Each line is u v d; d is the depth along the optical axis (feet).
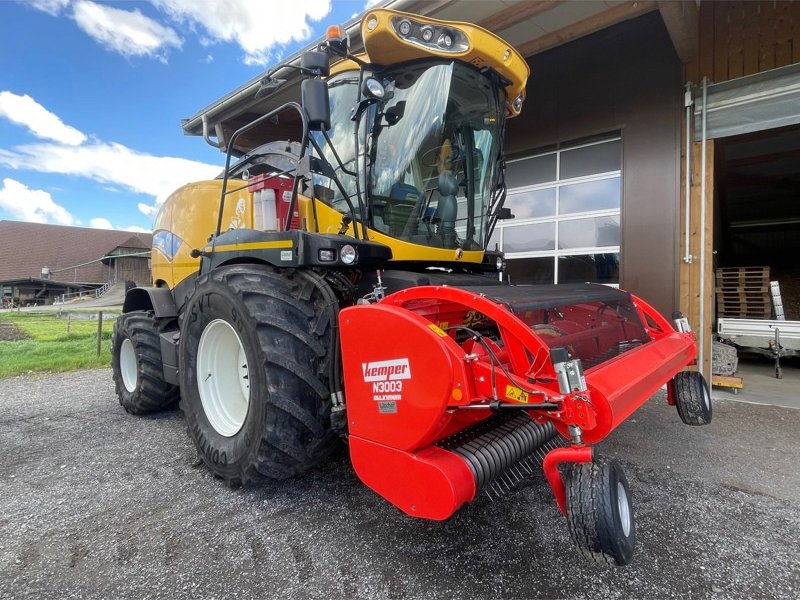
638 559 6.45
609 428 5.24
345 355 6.79
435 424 5.77
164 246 13.82
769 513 7.66
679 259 16.08
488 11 15.26
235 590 5.88
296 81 19.88
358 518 7.56
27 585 5.99
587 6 15.43
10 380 19.66
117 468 9.71
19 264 164.96
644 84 16.79
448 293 6.51
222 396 9.23
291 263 8.00
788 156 23.97
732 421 12.26
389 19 8.25
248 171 11.57
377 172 9.07
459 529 7.19
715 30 15.19
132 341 13.07
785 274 27.66
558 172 19.42
